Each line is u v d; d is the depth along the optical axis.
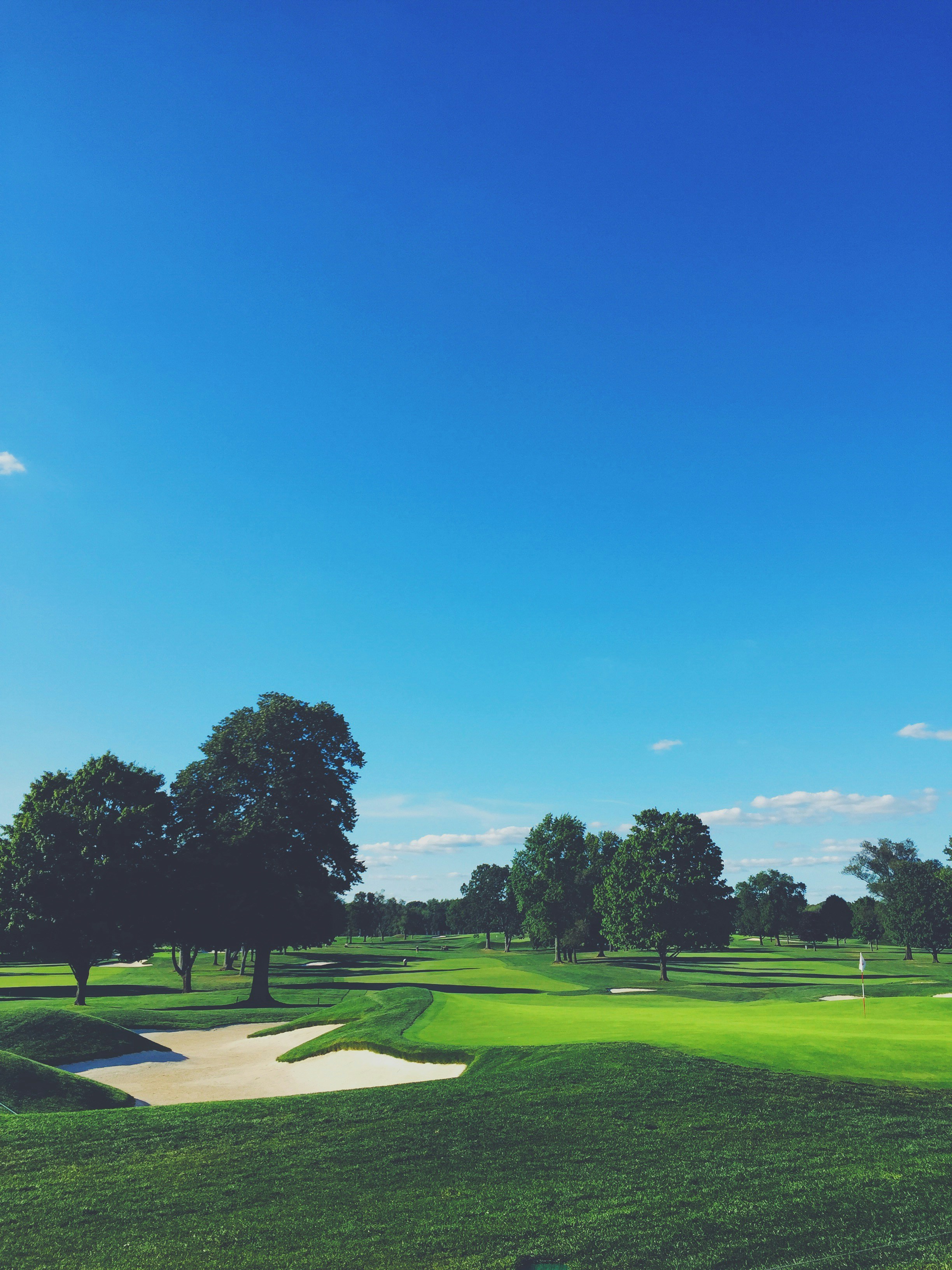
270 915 50.12
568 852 104.88
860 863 131.12
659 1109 16.88
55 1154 15.52
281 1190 13.66
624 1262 11.01
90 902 50.44
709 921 72.62
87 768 57.56
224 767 53.00
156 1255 11.45
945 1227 11.76
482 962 104.31
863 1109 16.78
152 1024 38.03
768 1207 12.55
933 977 72.69
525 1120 16.58
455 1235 11.89
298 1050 28.30
